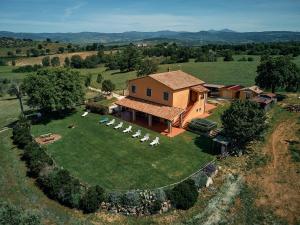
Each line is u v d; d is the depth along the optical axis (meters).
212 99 56.28
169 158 33.03
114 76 105.81
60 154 34.81
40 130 42.97
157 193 25.00
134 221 23.91
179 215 24.28
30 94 46.31
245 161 31.73
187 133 39.72
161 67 114.06
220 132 37.78
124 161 32.69
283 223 22.66
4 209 19.06
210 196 26.31
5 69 144.25
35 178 30.39
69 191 25.59
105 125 43.81
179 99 42.88
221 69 102.00
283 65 53.22
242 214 23.83
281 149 34.00
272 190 26.59
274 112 47.03
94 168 31.41
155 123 43.88
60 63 161.62
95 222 23.78
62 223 23.42
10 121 50.84
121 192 26.08
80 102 51.59
